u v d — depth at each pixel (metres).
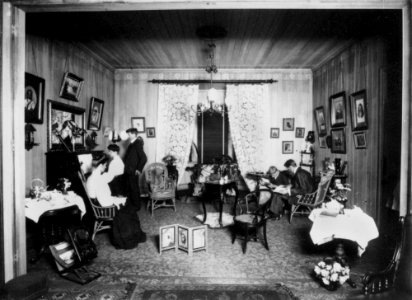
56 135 5.13
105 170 5.84
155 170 6.78
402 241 2.22
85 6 2.91
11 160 2.91
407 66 2.83
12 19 2.90
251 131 8.05
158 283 3.32
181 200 7.69
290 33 5.35
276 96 8.13
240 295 3.04
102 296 3.03
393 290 2.20
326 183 5.44
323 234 3.33
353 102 5.73
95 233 4.72
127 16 4.62
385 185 4.71
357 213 3.70
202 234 4.27
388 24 4.60
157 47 6.20
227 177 5.68
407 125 2.84
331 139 6.79
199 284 3.29
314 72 7.93
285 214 6.42
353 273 3.52
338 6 2.87
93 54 6.62
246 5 2.87
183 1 2.82
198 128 8.48
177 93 8.09
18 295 2.64
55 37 5.23
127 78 8.17
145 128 8.16
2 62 2.86
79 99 6.17
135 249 4.38
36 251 4.21
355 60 5.74
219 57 6.98
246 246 4.37
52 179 4.89
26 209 3.63
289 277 3.46
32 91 4.50
